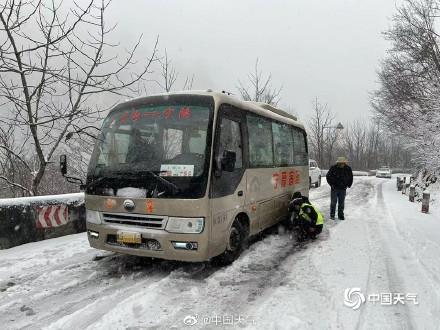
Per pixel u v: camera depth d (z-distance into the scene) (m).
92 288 5.23
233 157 5.42
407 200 18.11
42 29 7.56
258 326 4.09
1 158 10.23
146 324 4.16
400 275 5.91
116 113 6.27
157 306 4.63
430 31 22.91
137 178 5.50
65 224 8.05
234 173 6.27
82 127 7.91
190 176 5.32
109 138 6.08
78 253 6.87
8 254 6.62
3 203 6.88
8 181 9.07
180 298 4.89
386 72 26.31
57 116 7.58
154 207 5.35
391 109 26.62
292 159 9.80
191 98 5.94
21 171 11.09
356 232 9.23
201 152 5.48
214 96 5.90
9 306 4.61
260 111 7.73
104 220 5.80
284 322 4.18
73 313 4.39
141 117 6.00
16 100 7.61
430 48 23.33
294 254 7.13
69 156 10.17
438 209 14.55
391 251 7.39
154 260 6.51
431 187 22.55
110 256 6.73
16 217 7.09
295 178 10.02
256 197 7.28
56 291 5.11
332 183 11.09
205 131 5.58
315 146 49.84
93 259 6.55
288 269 6.16
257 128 7.44
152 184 5.39
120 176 5.64
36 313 4.43
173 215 5.29
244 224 6.97
